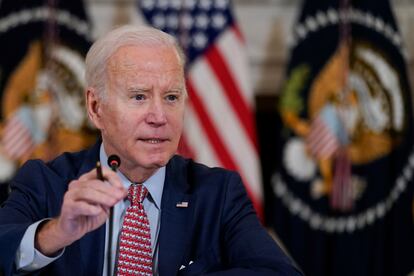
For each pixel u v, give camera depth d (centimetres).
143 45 466
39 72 1032
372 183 1020
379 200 1018
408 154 1016
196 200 504
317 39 1020
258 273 444
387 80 1018
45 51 1033
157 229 493
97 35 1125
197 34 1020
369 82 1020
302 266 1017
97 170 400
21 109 1022
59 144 1023
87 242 475
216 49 1016
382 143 1018
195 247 493
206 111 1003
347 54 1016
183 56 482
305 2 1025
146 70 461
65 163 513
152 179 494
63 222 402
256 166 995
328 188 1016
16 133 1016
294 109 1016
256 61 1140
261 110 1177
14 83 1023
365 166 1020
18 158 1012
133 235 480
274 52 1138
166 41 471
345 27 1017
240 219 500
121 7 1127
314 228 1016
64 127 1027
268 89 1143
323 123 1015
